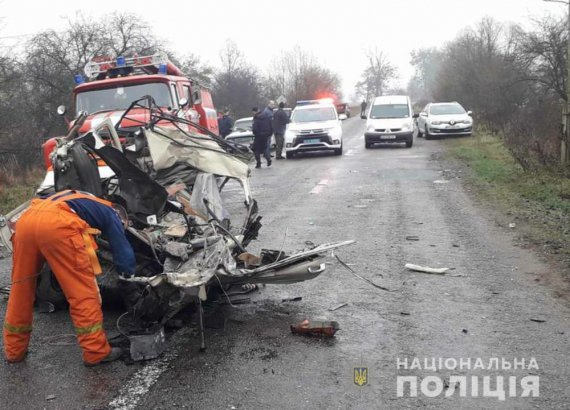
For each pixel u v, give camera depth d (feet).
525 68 76.69
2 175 45.88
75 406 11.37
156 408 11.18
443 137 77.51
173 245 14.76
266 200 35.01
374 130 66.03
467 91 102.68
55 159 15.43
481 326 14.74
